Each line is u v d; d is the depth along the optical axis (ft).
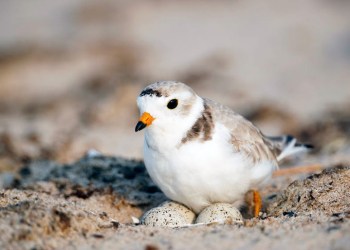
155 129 24.62
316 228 21.27
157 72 62.23
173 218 25.40
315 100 53.88
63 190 30.27
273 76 61.46
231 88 57.16
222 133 25.34
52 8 87.10
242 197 27.17
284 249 19.42
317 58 67.31
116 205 29.12
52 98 58.75
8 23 81.66
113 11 83.10
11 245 20.22
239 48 70.28
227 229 22.15
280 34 74.79
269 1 87.86
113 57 68.39
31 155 39.19
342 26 76.74
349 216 22.65
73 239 21.25
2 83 63.57
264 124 47.24
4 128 46.37
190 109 25.00
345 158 34.91
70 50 71.41
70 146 41.04
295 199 26.05
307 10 83.51
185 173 24.76
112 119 50.60
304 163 34.73
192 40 73.00
